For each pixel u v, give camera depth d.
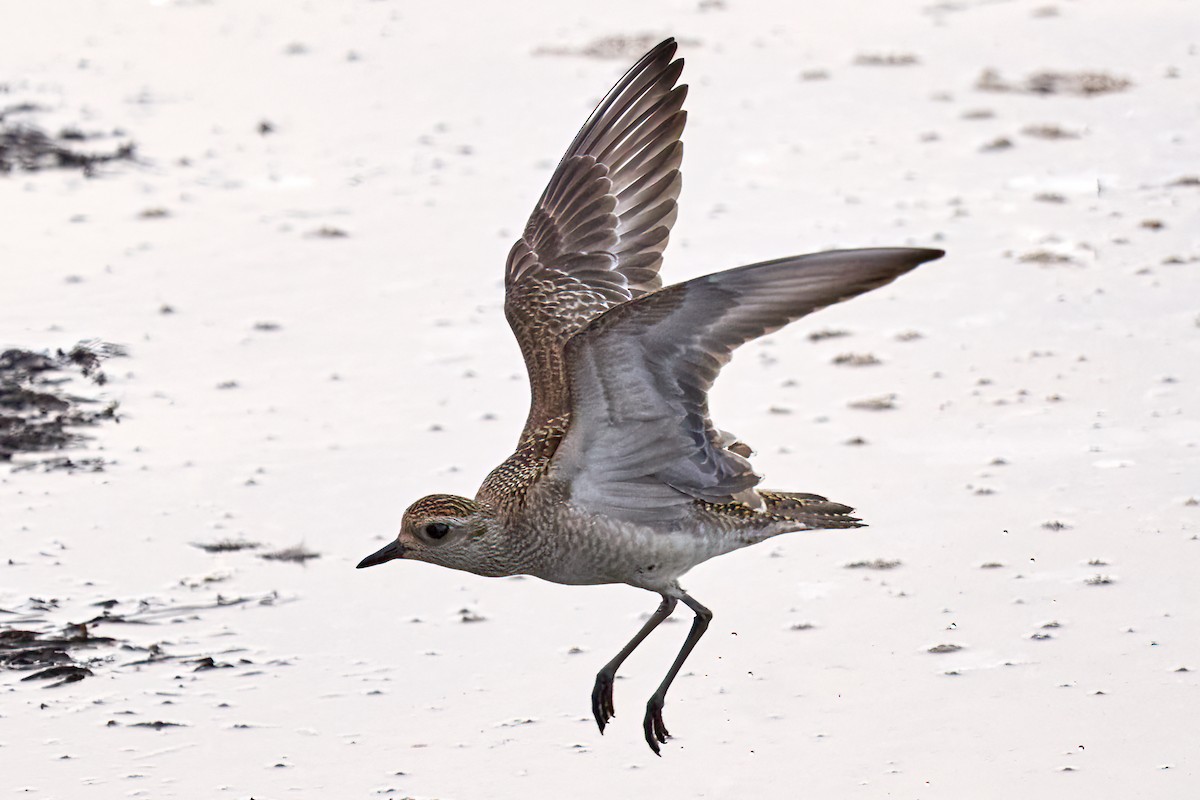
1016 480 13.24
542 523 9.55
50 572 12.45
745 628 11.63
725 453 9.18
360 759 10.27
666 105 10.85
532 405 10.15
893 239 17.42
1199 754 9.93
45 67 23.48
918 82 22.09
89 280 17.31
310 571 12.52
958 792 9.69
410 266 17.61
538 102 21.91
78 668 11.25
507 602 12.20
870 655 11.18
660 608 10.04
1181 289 16.23
